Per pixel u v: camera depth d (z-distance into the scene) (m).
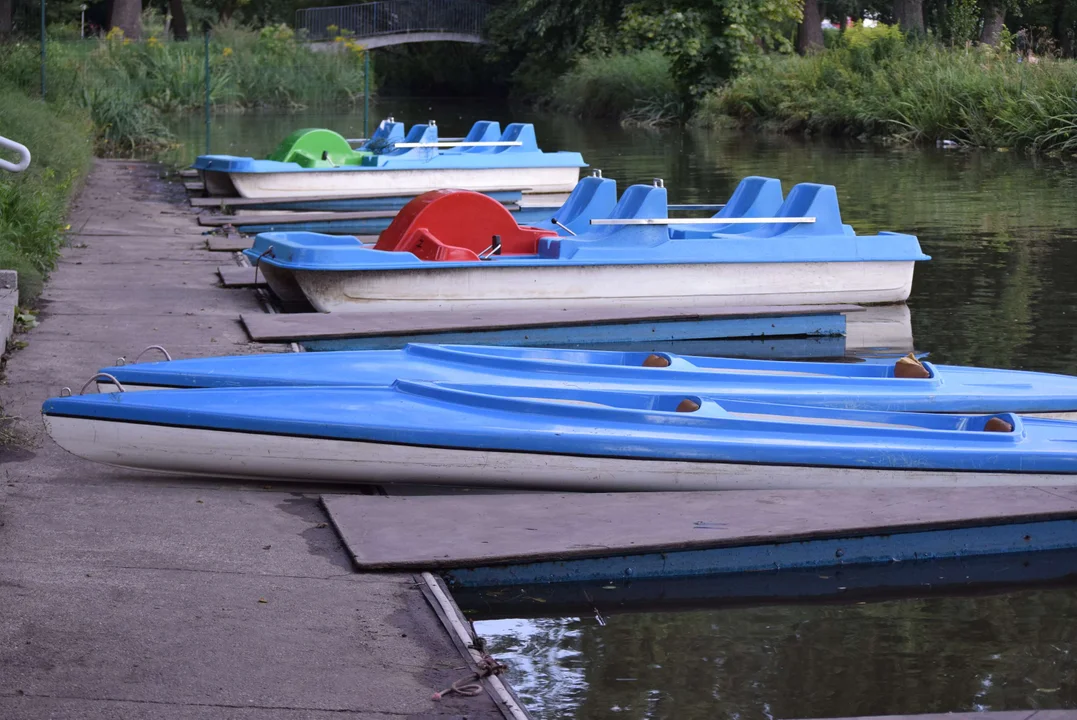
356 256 8.88
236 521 4.54
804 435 5.26
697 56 32.31
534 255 9.91
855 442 5.20
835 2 48.03
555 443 5.02
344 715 3.10
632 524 4.52
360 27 45.66
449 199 9.73
